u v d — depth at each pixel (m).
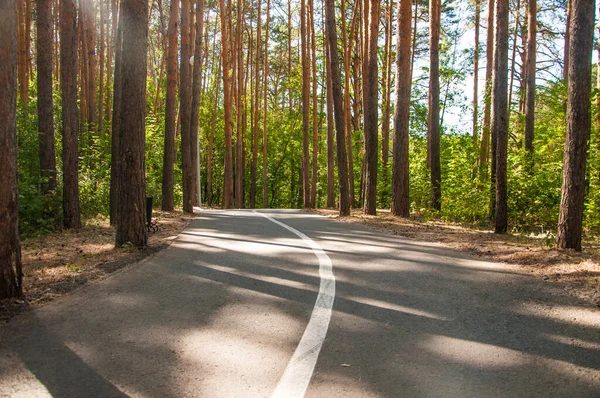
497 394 3.15
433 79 19.42
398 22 17.09
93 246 10.07
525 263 7.80
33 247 9.91
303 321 4.73
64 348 3.91
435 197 19.36
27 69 24.30
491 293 5.91
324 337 4.24
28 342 4.05
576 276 6.57
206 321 4.70
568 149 8.45
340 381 3.31
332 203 28.56
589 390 3.21
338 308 5.21
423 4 32.66
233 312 5.03
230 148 32.97
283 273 7.15
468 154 18.69
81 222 14.59
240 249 9.62
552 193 13.78
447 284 6.41
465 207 16.47
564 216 8.55
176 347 3.95
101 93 27.78
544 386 3.28
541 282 6.46
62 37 13.17
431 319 4.83
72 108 13.39
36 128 15.75
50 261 8.03
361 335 4.31
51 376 3.36
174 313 4.97
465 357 3.80
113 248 9.45
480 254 8.89
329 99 27.91
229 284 6.38
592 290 5.85
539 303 5.42
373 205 19.03
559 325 4.62
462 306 5.32
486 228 14.08
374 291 6.02
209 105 48.06
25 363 3.59
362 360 3.71
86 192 17.16
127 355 3.76
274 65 46.84
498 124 12.19
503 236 11.64
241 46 36.34
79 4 23.55
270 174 50.69
